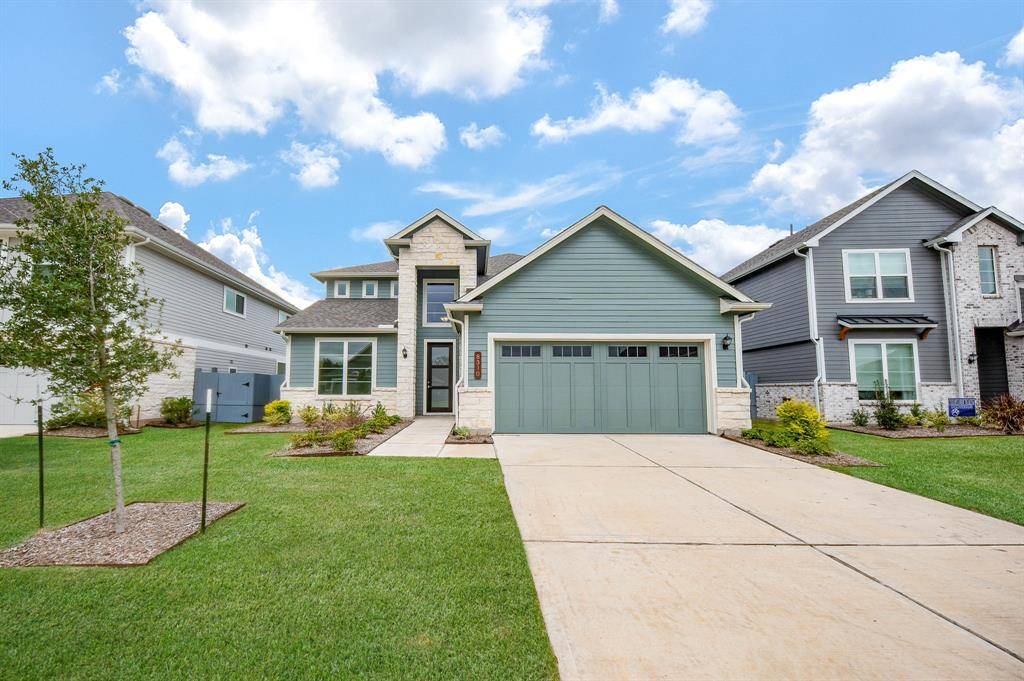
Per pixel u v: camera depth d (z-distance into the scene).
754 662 2.56
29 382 13.36
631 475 7.05
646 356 11.73
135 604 3.16
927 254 14.84
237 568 3.71
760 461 8.13
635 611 3.10
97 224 4.55
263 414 15.20
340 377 15.98
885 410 12.44
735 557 4.02
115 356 4.56
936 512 5.29
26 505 5.40
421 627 2.89
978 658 2.61
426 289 16.70
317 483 6.35
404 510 5.18
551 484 6.49
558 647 2.70
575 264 11.78
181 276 16.20
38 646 2.70
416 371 16.34
